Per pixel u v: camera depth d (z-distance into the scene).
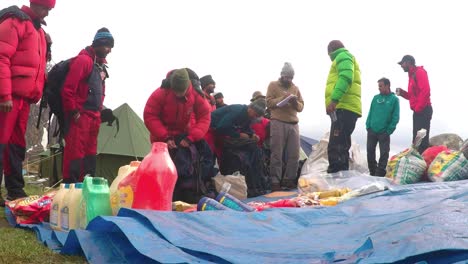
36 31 5.03
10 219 4.48
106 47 5.68
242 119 7.12
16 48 4.82
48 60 5.49
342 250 2.88
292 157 7.75
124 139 9.09
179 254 2.80
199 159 5.84
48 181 9.52
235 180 6.60
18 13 4.81
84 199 3.75
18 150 5.15
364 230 3.45
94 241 3.07
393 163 7.04
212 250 2.91
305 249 3.01
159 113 5.68
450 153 6.80
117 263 2.91
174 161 5.64
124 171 4.04
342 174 6.64
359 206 4.48
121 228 3.02
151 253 2.76
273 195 7.05
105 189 3.82
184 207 4.67
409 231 2.96
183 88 5.48
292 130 7.69
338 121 7.20
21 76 4.86
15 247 3.32
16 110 4.88
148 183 3.85
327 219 4.09
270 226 3.78
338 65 7.14
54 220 4.02
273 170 7.59
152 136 5.66
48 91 5.47
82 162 5.51
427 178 6.84
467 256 2.41
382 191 5.30
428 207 3.95
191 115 5.83
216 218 3.68
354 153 8.57
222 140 7.14
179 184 5.65
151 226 3.15
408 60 9.48
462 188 5.12
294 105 7.64
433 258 2.48
